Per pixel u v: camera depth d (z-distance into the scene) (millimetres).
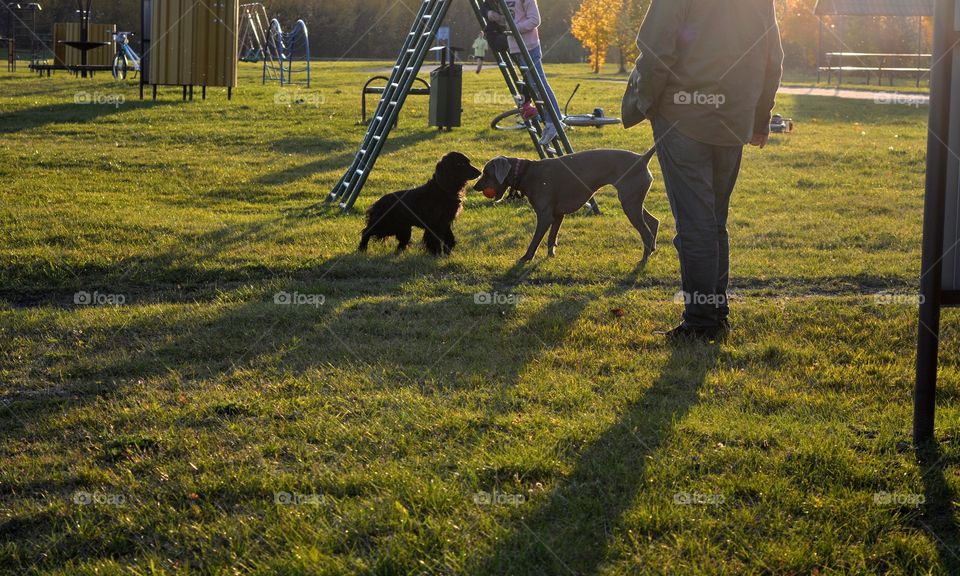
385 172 11453
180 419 3844
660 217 9148
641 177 6949
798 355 4750
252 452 3475
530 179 6953
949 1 3307
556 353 4754
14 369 4520
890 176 12000
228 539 2824
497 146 13672
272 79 28406
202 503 3076
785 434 3625
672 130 4922
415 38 9266
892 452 3467
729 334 5090
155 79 19406
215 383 4289
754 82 4887
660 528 2887
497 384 4230
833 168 12664
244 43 32406
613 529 2869
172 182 10719
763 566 2666
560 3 52406
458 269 6812
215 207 9352
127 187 10273
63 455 3502
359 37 49688
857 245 7859
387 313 5551
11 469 3369
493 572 2631
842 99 25172
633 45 39219
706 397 4086
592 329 5180
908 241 7988
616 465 3309
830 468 3297
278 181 10945
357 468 3316
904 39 41469
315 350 4781
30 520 2992
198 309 5574
